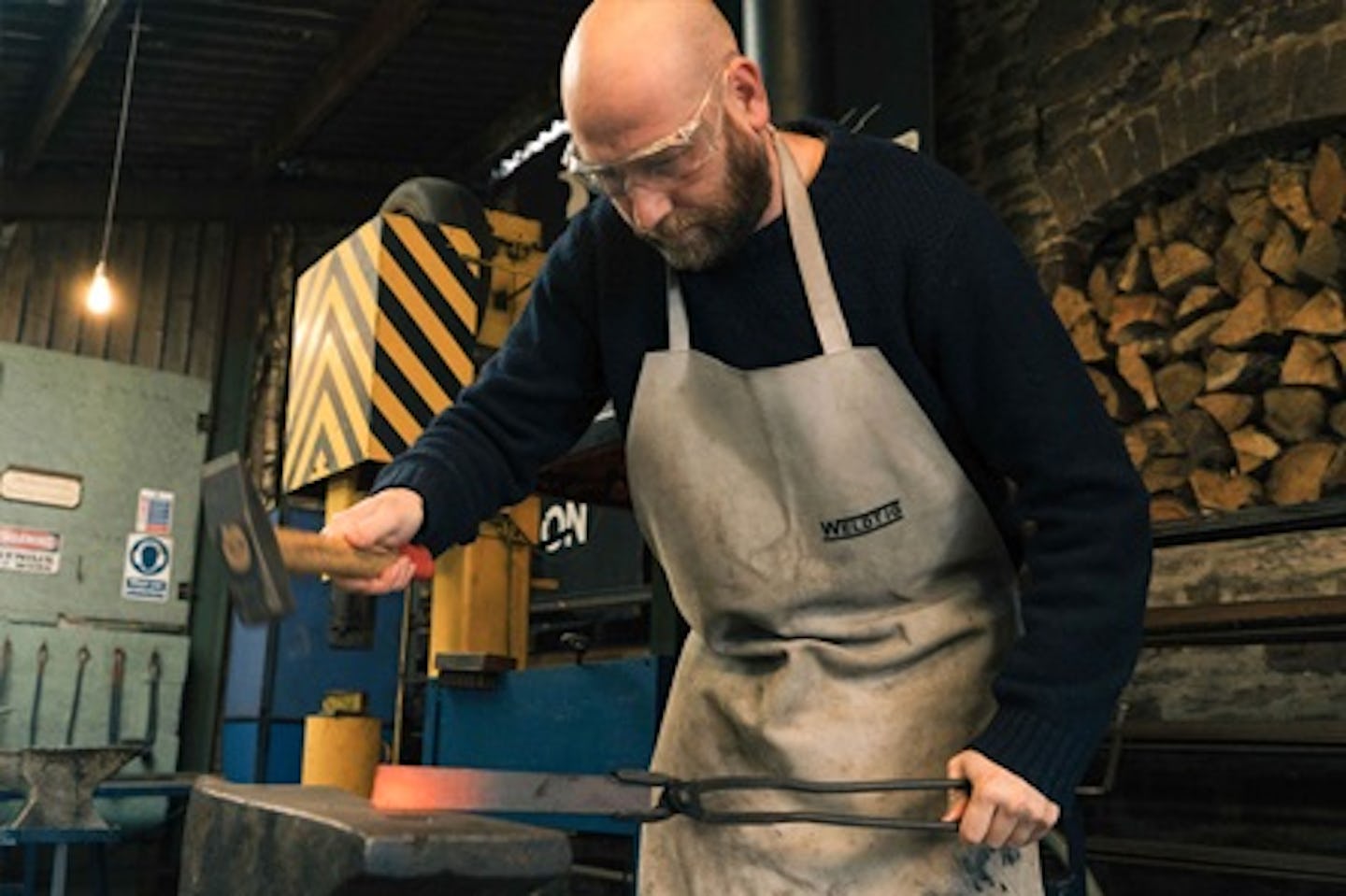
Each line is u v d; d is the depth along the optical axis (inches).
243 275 263.7
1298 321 120.4
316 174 270.4
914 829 42.7
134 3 207.5
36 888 201.0
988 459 48.4
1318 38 121.5
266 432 256.1
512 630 123.0
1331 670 103.1
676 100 42.6
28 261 249.6
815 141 50.5
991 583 51.4
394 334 115.5
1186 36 134.3
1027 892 49.1
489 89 242.7
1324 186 120.9
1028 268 47.3
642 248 51.9
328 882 27.6
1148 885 112.3
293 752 204.1
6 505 212.7
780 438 49.4
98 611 219.1
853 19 144.6
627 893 134.7
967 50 163.0
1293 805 103.5
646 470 52.2
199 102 241.3
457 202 124.9
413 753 194.7
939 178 47.8
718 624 53.6
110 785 156.9
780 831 49.9
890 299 46.8
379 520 47.1
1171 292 134.2
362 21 216.5
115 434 225.6
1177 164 133.5
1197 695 111.9
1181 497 130.2
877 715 49.3
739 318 49.1
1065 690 42.2
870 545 49.6
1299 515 95.6
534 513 125.1
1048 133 149.8
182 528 230.4
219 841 33.7
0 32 215.2
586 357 55.8
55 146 253.3
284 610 35.9
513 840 28.0
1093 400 46.1
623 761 94.0
